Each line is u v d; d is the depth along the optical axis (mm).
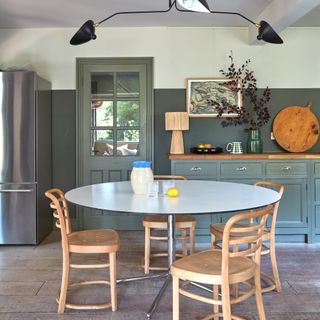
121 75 4824
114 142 4852
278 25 3875
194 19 4465
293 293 2873
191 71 4805
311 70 4805
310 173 4188
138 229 4848
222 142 4832
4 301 2740
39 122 4254
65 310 2594
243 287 2951
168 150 4848
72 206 4840
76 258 3701
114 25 4691
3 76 4059
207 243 4203
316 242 4230
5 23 4543
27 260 3646
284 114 4785
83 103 4820
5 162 4090
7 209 4105
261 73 4797
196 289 2951
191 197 2508
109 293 2871
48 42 4777
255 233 2801
